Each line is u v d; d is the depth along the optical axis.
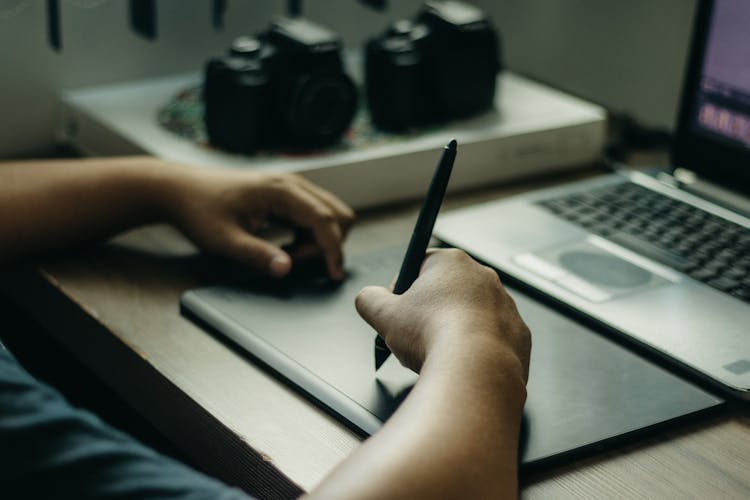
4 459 0.47
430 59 1.05
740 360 0.69
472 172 1.04
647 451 0.62
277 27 1.00
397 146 1.01
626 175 1.00
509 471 0.52
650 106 1.24
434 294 0.63
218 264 0.86
